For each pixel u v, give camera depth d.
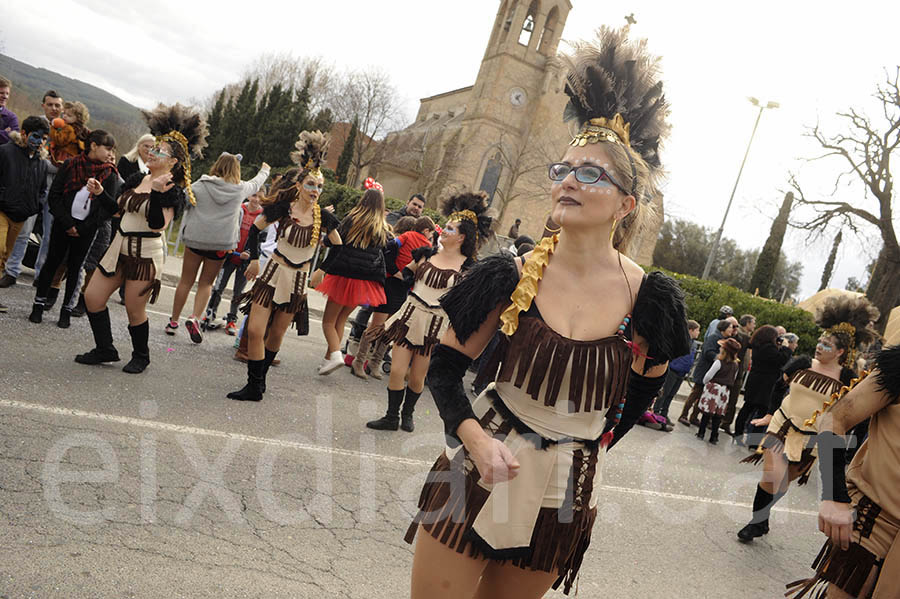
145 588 2.85
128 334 6.96
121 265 5.54
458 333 2.00
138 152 7.16
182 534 3.37
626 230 2.21
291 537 3.67
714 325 11.31
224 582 3.06
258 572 3.23
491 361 2.04
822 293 28.33
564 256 2.06
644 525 5.51
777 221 34.03
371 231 6.78
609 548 4.84
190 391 5.66
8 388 4.55
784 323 18.52
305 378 7.26
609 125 2.12
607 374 1.97
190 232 7.05
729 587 4.63
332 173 36.00
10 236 7.00
